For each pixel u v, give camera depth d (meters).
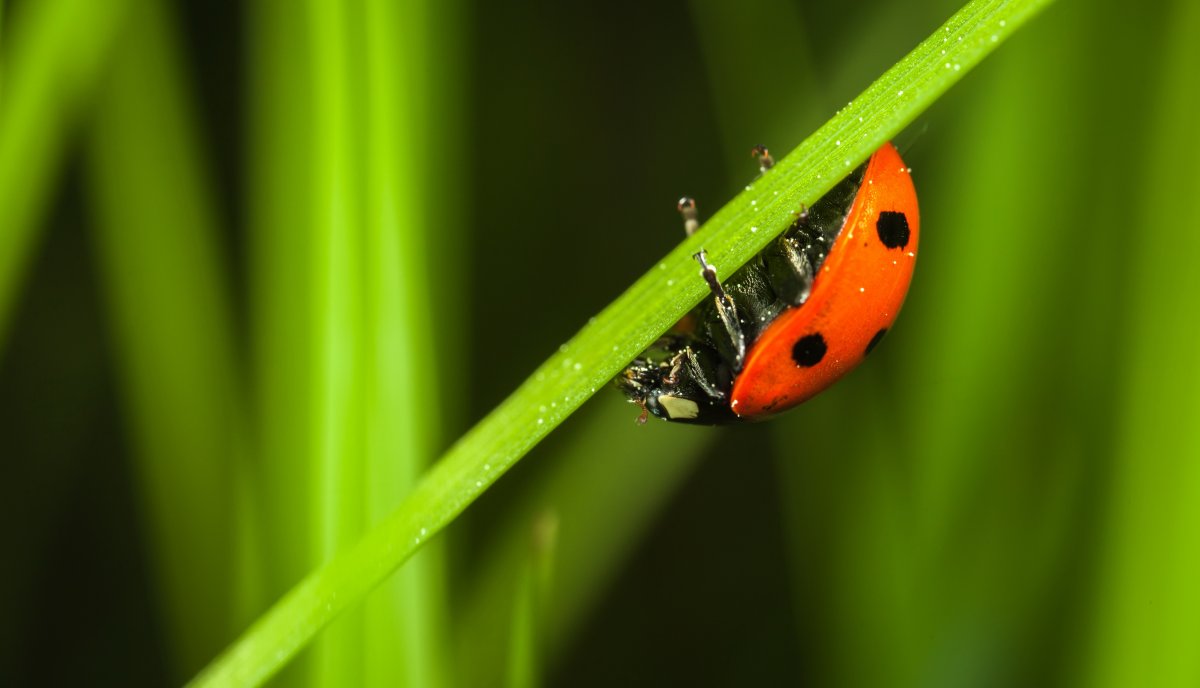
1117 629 0.08
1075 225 0.08
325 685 0.08
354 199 0.08
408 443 0.08
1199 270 0.08
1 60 0.08
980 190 0.08
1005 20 0.07
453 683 0.08
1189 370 0.08
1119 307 0.08
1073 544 0.08
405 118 0.08
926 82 0.07
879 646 0.08
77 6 0.08
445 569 0.08
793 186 0.07
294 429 0.08
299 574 0.08
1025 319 0.08
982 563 0.08
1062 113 0.08
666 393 0.08
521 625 0.08
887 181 0.08
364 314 0.08
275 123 0.08
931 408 0.08
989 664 0.08
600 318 0.07
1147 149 0.08
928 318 0.08
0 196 0.08
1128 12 0.08
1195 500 0.08
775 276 0.08
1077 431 0.08
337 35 0.08
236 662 0.07
